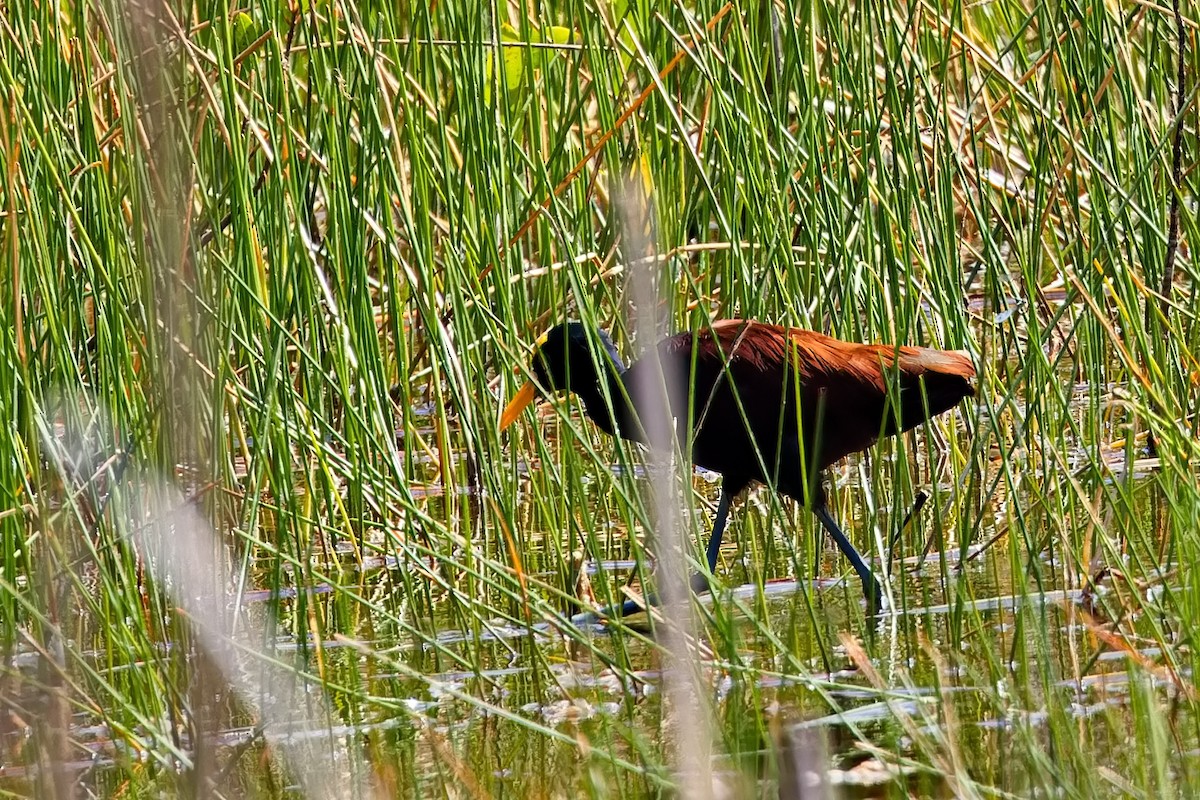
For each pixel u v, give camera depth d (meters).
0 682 7.17
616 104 10.93
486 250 10.68
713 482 11.45
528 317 10.62
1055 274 13.98
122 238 8.71
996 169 13.94
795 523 10.13
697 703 5.08
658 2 11.15
